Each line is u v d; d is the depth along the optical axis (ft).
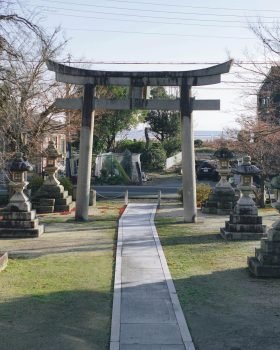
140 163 150.10
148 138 177.58
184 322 26.78
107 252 45.93
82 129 67.92
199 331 25.67
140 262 41.39
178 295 32.01
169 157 174.50
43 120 82.17
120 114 159.74
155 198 95.61
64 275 36.91
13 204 54.60
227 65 65.31
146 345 23.45
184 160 66.39
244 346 23.65
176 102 67.51
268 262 36.27
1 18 43.70
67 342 23.85
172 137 178.81
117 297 31.35
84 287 33.71
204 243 50.16
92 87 67.97
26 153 75.61
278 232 36.40
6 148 69.41
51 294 31.73
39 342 23.80
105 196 100.83
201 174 141.08
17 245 49.34
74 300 30.60
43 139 89.40
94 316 27.73
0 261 37.73
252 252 45.52
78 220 67.00
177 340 24.16
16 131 62.49
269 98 79.20
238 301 30.73
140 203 87.04
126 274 37.35
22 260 42.06
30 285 33.88
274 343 24.02
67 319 27.12
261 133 71.56
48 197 77.46
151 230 57.88
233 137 102.94
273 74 65.51
